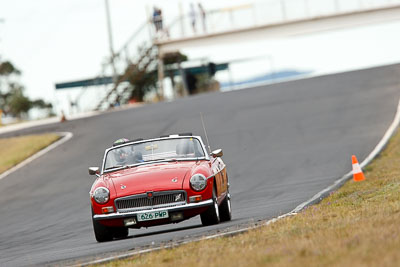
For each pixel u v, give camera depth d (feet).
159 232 152.46
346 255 82.23
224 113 488.85
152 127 476.54
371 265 75.46
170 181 142.00
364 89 503.61
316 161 301.02
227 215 158.10
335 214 126.31
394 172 220.84
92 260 115.14
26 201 300.81
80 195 293.23
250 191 242.58
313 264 80.28
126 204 140.87
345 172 256.52
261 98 536.01
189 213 141.08
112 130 492.95
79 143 460.96
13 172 393.91
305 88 552.82
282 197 208.95
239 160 334.24
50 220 232.53
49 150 450.30
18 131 604.08
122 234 156.35
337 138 356.59
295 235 105.19
